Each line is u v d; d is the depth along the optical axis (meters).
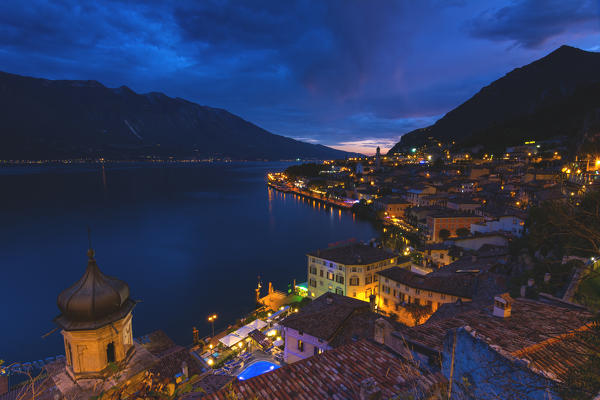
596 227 8.80
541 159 179.75
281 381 13.04
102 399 9.08
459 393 9.28
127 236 134.38
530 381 7.71
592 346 8.13
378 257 60.16
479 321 14.30
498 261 55.59
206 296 76.31
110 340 13.80
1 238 129.50
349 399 11.62
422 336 13.37
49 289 81.81
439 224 104.12
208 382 22.56
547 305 16.47
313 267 64.69
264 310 62.03
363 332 31.61
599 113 131.38
